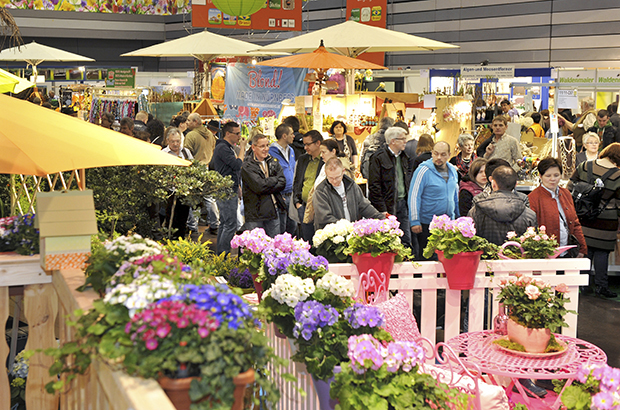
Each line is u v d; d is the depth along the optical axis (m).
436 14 16.47
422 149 7.11
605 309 5.82
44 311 2.88
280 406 2.99
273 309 2.49
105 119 8.66
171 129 6.67
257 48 10.54
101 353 1.59
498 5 15.28
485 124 10.28
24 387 3.46
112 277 1.94
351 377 2.03
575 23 13.95
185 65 23.36
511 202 4.09
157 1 23.34
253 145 5.76
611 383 2.11
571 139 8.04
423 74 9.84
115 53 23.45
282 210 6.04
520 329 3.06
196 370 1.58
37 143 2.70
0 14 4.84
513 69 9.13
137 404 1.37
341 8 18.73
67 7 22.56
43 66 22.59
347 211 4.57
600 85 7.91
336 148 5.61
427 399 2.14
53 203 2.64
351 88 9.53
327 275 2.60
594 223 6.10
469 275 3.60
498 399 2.93
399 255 3.66
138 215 5.16
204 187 5.23
